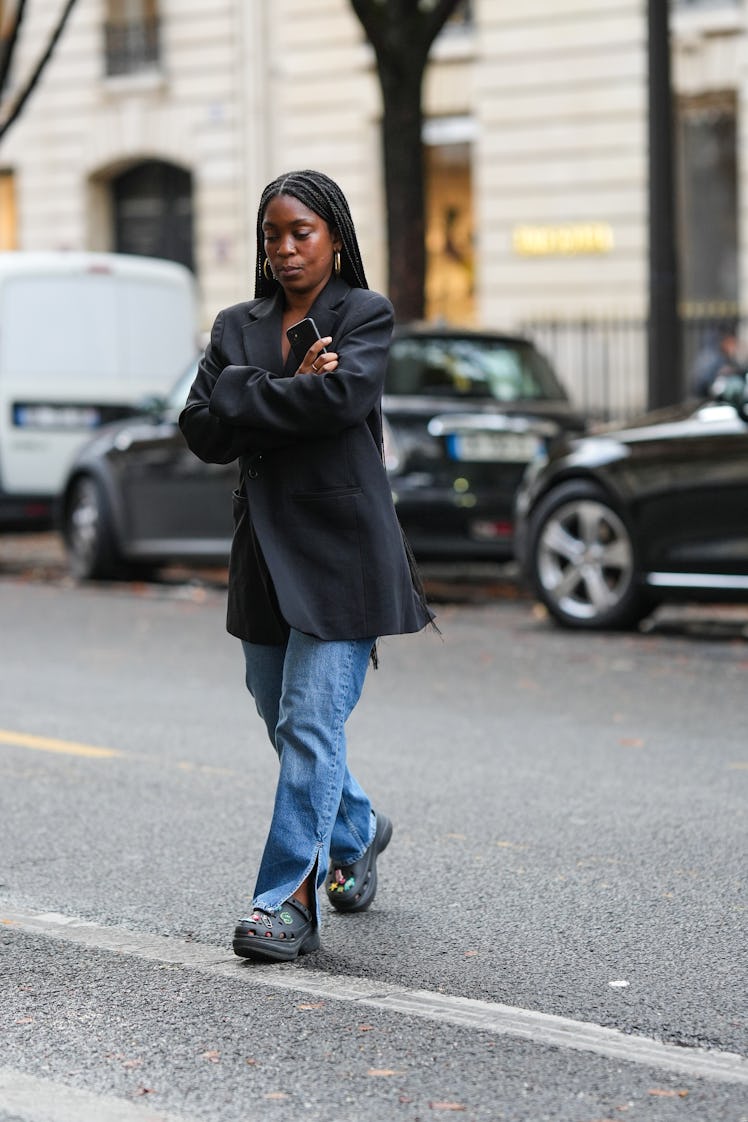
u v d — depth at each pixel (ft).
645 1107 33.81
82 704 77.87
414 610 43.29
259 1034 37.88
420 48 141.08
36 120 260.42
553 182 209.97
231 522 119.34
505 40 211.61
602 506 99.66
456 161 219.61
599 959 43.29
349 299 42.27
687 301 202.49
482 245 215.72
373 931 45.68
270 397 40.93
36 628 102.94
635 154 203.72
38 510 143.74
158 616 108.78
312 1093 34.60
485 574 132.36
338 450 42.11
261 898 42.88
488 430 111.34
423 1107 33.86
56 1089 34.83
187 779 63.41
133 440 126.62
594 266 207.92
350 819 46.73
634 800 59.72
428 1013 39.14
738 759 66.28
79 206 257.75
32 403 142.82
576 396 207.41
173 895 49.29
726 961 43.09
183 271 152.76
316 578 42.16
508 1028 38.19
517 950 44.04
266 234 42.34
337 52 226.79
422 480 110.01
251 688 44.88
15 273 142.82
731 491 94.07
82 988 41.19
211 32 240.73
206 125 242.58
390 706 77.36
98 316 146.61
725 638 99.14
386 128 142.31
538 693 80.64
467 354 115.34
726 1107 33.83
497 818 57.31
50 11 257.14
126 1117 33.35
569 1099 34.24
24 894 49.47
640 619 100.73
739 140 198.29
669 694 80.48
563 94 208.13
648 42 122.52
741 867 51.49
